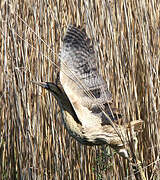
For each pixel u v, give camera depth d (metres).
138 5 10.13
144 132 10.09
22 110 10.97
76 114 8.26
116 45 10.09
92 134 8.32
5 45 10.95
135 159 7.84
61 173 10.70
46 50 10.70
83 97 8.31
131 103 9.73
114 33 10.06
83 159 10.58
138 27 10.29
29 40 10.85
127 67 10.10
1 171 11.49
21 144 10.98
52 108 10.64
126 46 10.07
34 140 10.76
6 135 11.30
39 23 10.77
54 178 10.70
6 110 11.28
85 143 8.48
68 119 8.47
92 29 10.02
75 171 10.68
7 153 11.37
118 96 10.05
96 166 10.50
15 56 10.82
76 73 8.22
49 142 10.83
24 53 10.78
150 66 9.77
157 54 10.10
